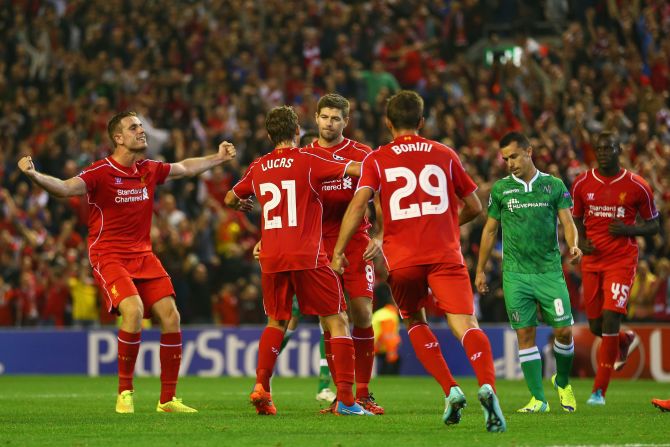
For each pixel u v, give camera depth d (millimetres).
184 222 69500
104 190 31109
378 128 76750
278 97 83500
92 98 89375
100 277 31297
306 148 28531
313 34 89750
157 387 48438
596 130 74500
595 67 80938
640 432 24531
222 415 29984
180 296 66188
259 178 28672
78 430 25672
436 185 25062
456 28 89812
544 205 31781
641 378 56156
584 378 56938
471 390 45281
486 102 76250
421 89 84438
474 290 61438
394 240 25141
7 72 94812
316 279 28141
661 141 71000
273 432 24578
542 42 89375
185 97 87562
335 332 28703
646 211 35156
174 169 32719
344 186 31141
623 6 83500
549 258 31938
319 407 33812
